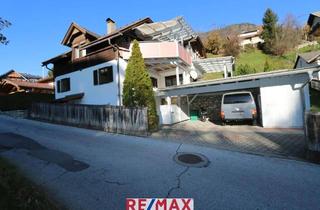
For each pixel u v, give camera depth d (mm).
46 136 12109
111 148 9656
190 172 6992
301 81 13625
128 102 15125
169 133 13156
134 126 12992
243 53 56500
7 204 4754
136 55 15594
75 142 10742
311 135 7773
